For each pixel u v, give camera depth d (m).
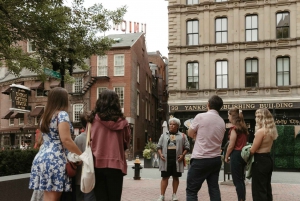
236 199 8.84
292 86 28.44
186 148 8.58
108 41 13.10
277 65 29.17
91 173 4.18
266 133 6.21
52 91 4.51
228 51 30.20
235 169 7.30
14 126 40.91
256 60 29.66
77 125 35.88
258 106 29.05
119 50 37.06
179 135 8.57
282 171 17.91
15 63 12.51
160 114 54.00
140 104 41.28
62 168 4.37
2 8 9.77
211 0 30.81
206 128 5.77
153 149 21.23
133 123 37.41
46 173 4.30
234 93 29.81
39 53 11.73
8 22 10.38
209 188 5.84
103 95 4.52
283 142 17.97
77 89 37.69
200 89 30.48
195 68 30.95
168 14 31.77
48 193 4.39
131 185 12.02
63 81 11.34
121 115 4.54
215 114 5.91
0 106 42.88
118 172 4.44
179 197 9.26
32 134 39.34
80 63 12.40
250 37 29.94
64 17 10.88
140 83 41.56
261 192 6.24
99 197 4.41
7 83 41.97
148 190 10.70
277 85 29.02
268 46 29.14
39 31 10.66
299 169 17.66
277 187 11.68
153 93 50.34
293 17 28.91
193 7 31.17
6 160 7.46
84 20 12.30
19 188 6.28
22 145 38.06
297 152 17.75
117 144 4.47
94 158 4.37
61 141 4.37
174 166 8.46
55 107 4.45
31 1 10.26
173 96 31.19
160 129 54.62
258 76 29.42
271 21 29.44
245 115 29.59
